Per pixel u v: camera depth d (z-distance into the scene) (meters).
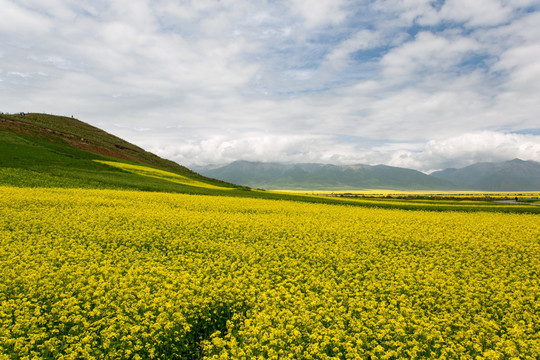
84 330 8.85
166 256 16.08
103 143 94.38
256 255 16.52
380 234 22.88
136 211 26.78
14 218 21.05
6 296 10.69
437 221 29.69
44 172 47.62
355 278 14.16
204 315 10.21
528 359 8.08
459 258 17.34
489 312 11.26
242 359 7.71
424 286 12.75
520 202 72.50
